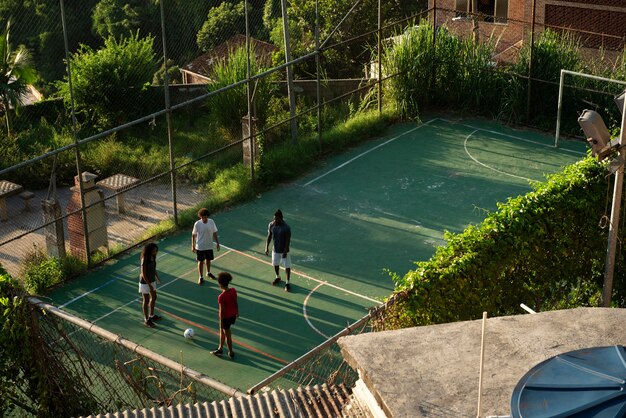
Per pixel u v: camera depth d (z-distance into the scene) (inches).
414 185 849.5
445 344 248.5
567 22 1161.4
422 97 1018.7
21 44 1254.9
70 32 1354.6
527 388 186.2
